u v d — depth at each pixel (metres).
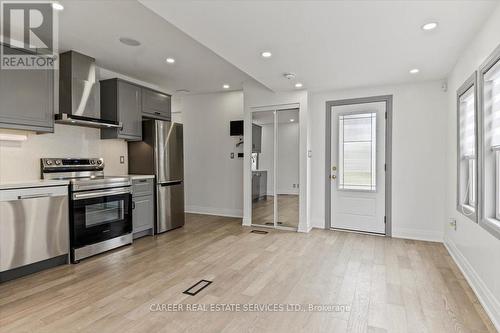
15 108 2.84
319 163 4.59
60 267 2.94
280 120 4.58
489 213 2.26
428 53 2.87
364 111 4.24
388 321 1.98
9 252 2.57
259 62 3.14
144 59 3.66
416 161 3.95
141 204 4.02
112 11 2.45
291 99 4.45
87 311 2.09
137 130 4.18
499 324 1.89
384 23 2.24
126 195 3.69
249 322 1.96
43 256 2.82
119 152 4.31
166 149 4.42
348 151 4.38
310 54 2.90
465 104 3.01
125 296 2.32
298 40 2.56
